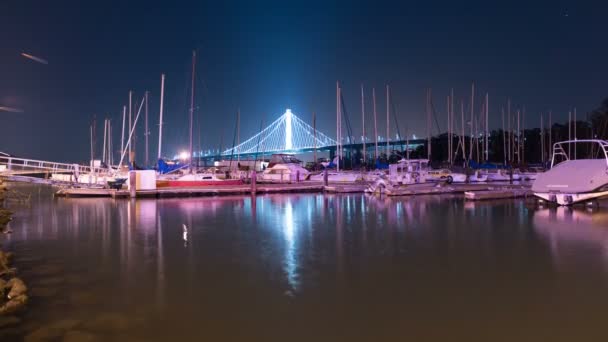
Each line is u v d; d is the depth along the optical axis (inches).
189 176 1694.1
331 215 921.5
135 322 322.7
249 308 350.6
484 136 3129.9
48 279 426.3
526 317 327.9
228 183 1740.9
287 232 699.4
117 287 402.6
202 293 386.6
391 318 328.5
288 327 314.2
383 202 1222.9
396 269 464.4
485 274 443.2
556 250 549.3
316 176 2204.7
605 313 334.0
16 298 357.4
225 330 309.3
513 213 926.4
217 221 828.0
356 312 340.8
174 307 352.5
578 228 713.6
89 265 480.7
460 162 2999.5
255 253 542.3
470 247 573.3
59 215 924.6
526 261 494.0
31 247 577.9
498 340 290.2
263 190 1599.4
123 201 1279.5
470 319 325.1
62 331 305.1
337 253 541.3
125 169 2158.0
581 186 975.0
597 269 456.8
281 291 392.8
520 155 3572.8
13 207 1093.1
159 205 1155.9
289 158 2370.8
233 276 439.5
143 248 572.4
